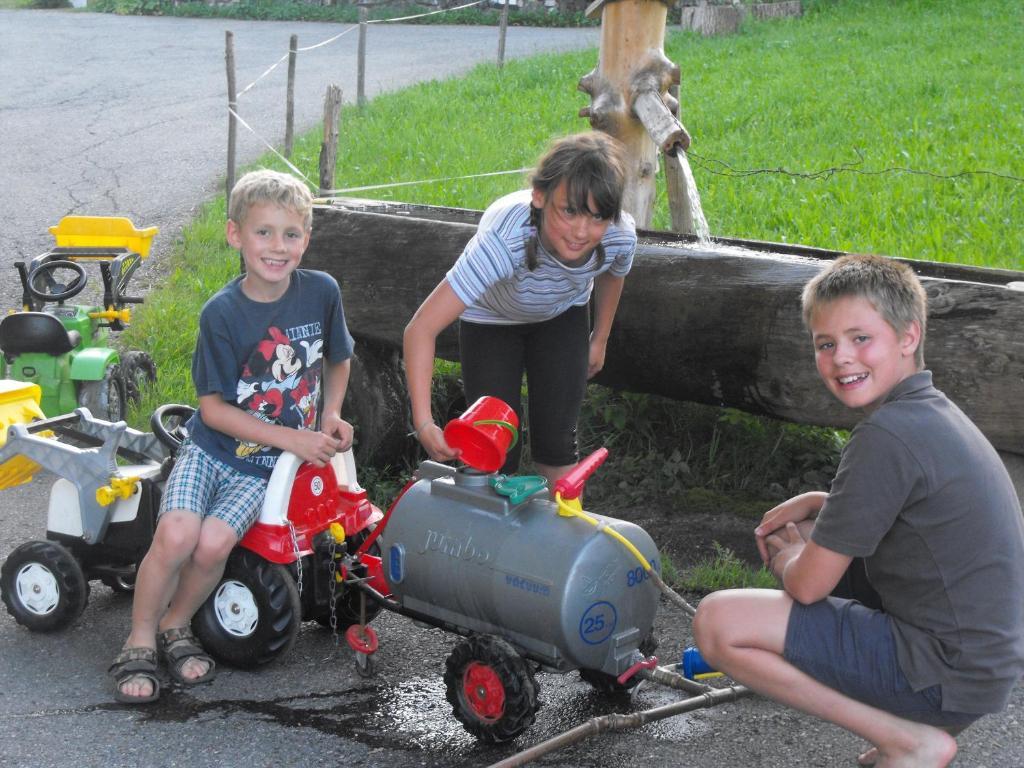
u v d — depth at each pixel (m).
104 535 3.59
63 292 5.61
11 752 2.96
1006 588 2.43
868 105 11.37
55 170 11.26
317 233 4.73
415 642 3.62
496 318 3.52
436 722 3.12
